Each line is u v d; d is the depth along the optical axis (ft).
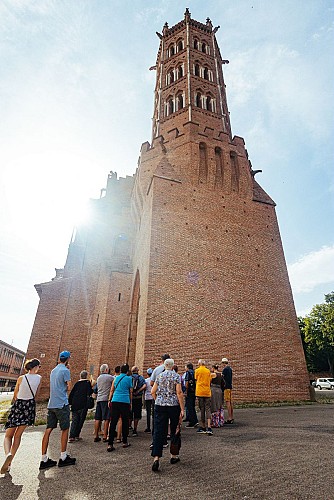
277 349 64.18
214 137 85.46
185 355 56.39
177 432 19.90
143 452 23.34
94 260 97.04
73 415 29.19
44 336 85.81
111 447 23.98
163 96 107.14
